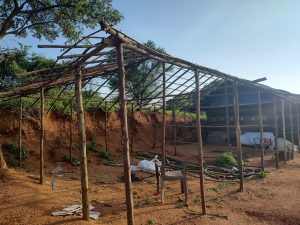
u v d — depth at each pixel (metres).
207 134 30.86
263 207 8.87
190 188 11.28
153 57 8.39
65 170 14.45
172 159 18.19
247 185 11.79
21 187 9.80
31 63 21.33
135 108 23.83
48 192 9.79
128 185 6.37
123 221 7.58
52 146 16.81
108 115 22.19
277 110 26.09
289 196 9.99
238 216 8.18
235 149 24.48
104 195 10.20
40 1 13.01
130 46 7.06
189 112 34.56
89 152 17.83
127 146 6.46
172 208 8.74
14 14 12.25
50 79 9.50
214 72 10.19
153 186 11.75
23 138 16.08
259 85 14.07
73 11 12.69
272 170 15.17
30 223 7.06
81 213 7.92
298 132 23.77
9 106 16.08
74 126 19.20
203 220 7.77
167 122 29.30
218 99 29.70
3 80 16.78
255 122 27.16
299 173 14.22
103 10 12.98
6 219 7.25
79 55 7.42
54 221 7.20
